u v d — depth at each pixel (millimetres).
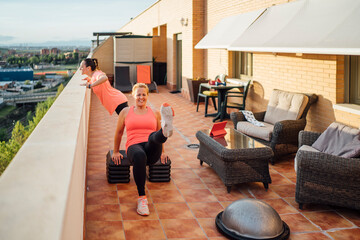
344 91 6375
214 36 10180
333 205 4258
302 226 3902
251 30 8039
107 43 18922
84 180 4367
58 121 3119
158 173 5098
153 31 20625
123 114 4586
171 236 3602
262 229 3463
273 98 7254
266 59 8633
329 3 6125
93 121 9750
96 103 13039
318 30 5789
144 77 15883
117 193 4652
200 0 12836
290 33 6453
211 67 12469
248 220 3518
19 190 1461
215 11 11836
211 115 10438
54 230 1130
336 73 6270
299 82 7359
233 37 8625
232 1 10422
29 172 1701
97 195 4570
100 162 6004
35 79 58344
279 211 4285
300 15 6684
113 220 3908
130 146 4324
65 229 1360
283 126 6055
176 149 6965
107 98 6164
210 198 4609
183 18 13984
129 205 4305
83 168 4207
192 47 13070
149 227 3777
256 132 6422
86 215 4004
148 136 4406
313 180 4211
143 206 4059
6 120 34312
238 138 5406
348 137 4875
